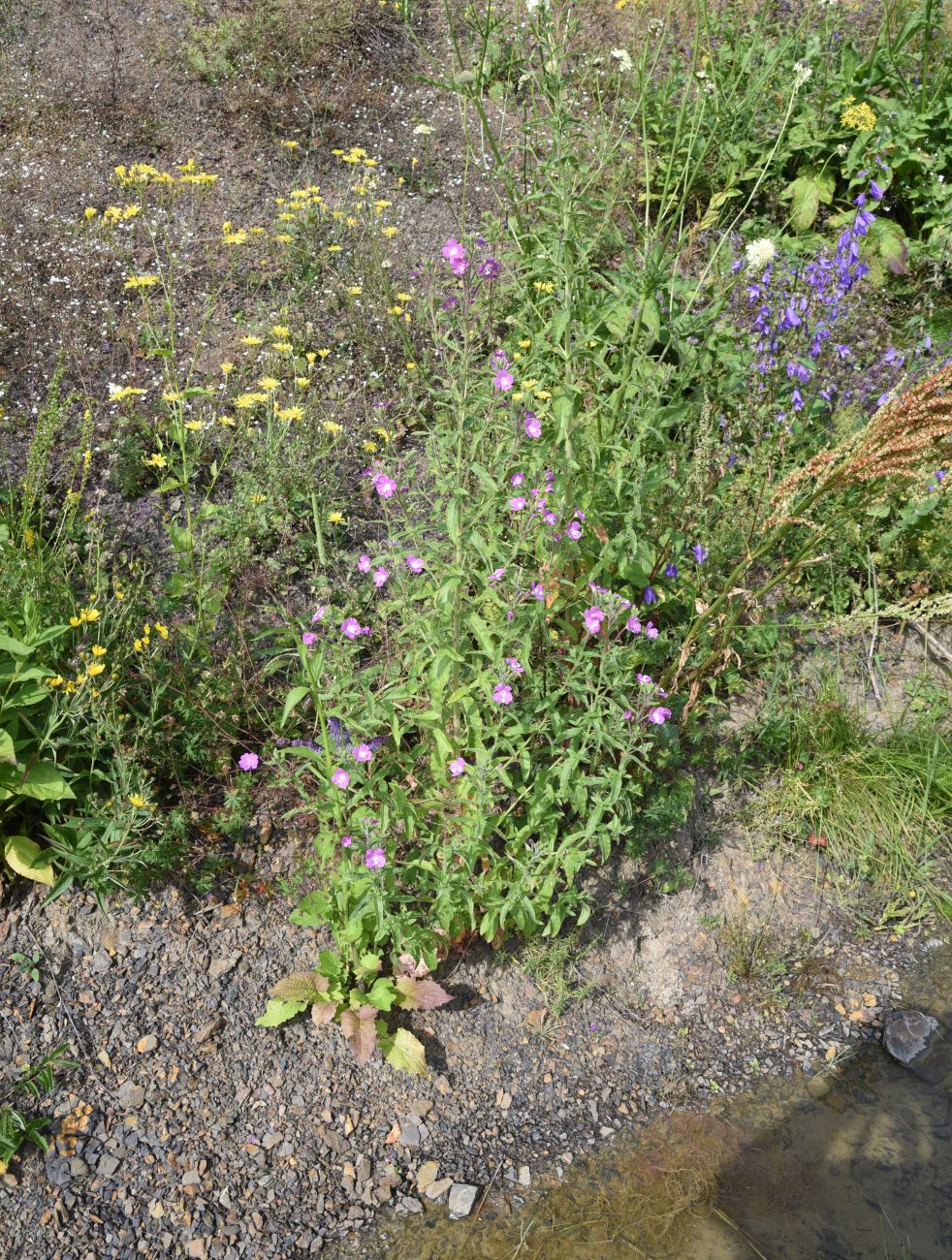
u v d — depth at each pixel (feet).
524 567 4.50
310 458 5.31
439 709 3.74
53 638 4.02
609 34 8.27
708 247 6.84
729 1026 4.22
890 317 6.88
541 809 3.85
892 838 4.76
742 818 4.75
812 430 5.77
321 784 3.91
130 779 3.87
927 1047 4.16
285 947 4.02
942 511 5.43
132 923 3.92
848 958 4.49
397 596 4.40
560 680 4.30
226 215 7.01
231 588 4.78
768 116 7.41
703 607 4.64
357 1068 3.81
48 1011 3.69
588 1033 4.10
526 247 5.53
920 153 7.42
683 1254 3.45
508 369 4.70
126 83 7.92
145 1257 3.28
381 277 6.33
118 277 6.37
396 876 3.78
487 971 4.12
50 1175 3.37
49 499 4.91
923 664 5.34
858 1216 3.58
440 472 4.23
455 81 5.55
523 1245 3.45
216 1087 3.67
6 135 7.36
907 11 8.45
